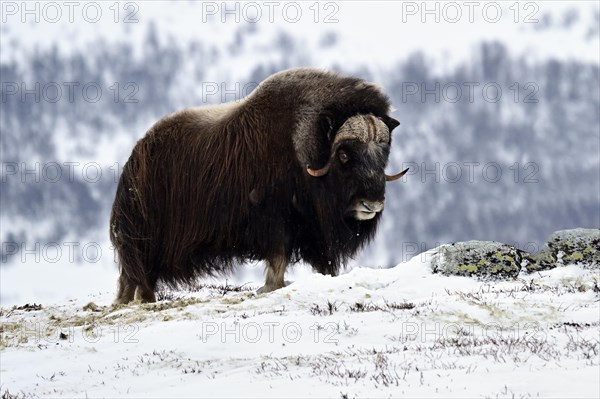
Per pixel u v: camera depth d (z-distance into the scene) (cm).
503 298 3875
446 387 2669
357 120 4219
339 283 4141
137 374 3162
